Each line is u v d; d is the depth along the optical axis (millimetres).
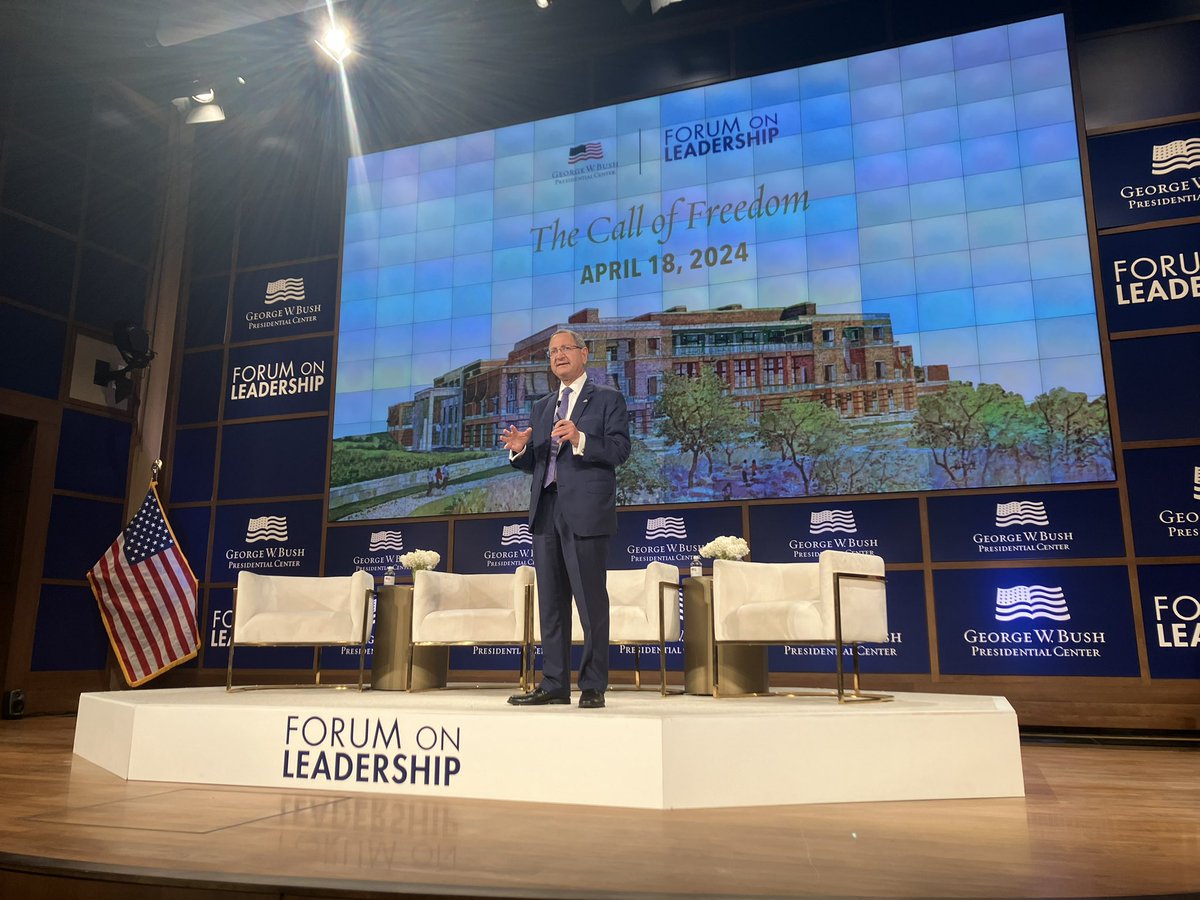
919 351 6414
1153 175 6117
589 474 3428
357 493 7613
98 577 7434
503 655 7016
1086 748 5137
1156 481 5801
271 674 7527
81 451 7781
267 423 8039
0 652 7113
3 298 7246
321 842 2387
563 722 3070
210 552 7969
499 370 7422
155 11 7438
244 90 8453
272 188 8453
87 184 7992
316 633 4840
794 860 2203
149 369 8422
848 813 2893
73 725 6359
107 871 2074
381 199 8031
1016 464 6090
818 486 6484
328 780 3352
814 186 6867
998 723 3332
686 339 6973
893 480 6332
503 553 7133
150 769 3559
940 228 6512
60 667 7418
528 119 7703
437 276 7738
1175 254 5988
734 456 6703
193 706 3576
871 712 3230
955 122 6602
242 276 8383
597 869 2100
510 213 7625
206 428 8219
